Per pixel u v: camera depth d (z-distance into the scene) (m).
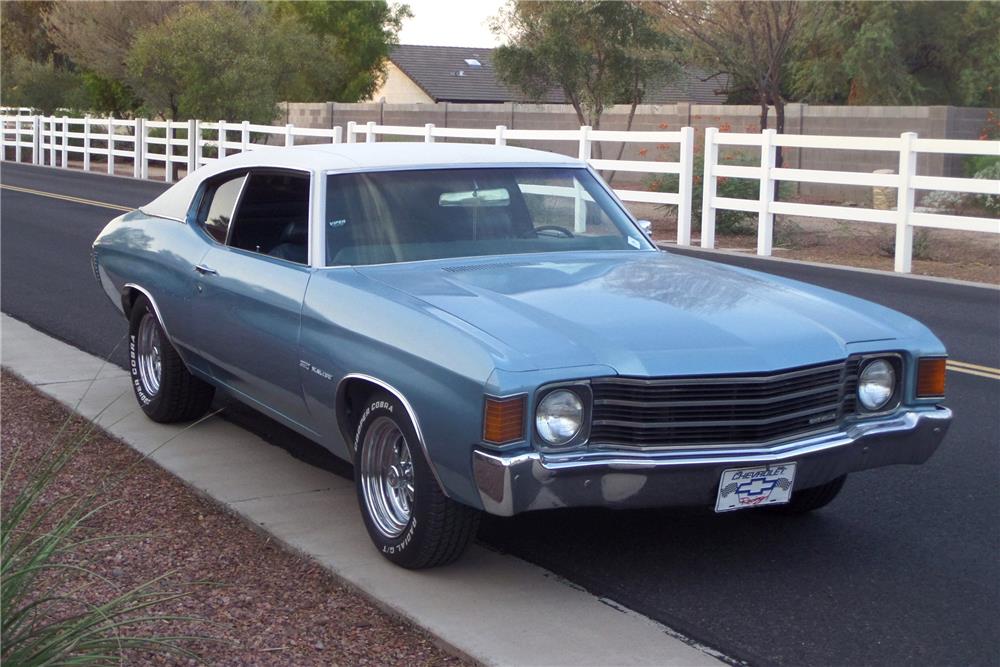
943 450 6.36
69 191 24.11
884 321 4.77
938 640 4.09
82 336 9.27
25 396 7.30
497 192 5.62
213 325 5.75
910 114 23.14
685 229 16.05
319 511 5.28
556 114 29.66
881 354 4.56
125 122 30.66
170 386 6.46
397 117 33.31
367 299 4.71
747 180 17.09
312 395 4.99
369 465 4.71
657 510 5.41
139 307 6.63
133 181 27.89
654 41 22.69
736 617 4.26
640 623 4.18
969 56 27.22
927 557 4.85
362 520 5.16
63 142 33.25
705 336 4.34
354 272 5.09
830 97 29.03
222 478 5.75
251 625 4.12
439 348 4.23
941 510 5.42
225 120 29.97
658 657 3.92
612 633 4.09
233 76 29.31
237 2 36.31
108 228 7.15
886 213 13.53
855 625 4.20
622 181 27.05
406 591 4.41
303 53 37.19
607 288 4.86
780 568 4.73
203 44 29.66
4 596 3.29
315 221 5.22
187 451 6.20
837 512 5.40
